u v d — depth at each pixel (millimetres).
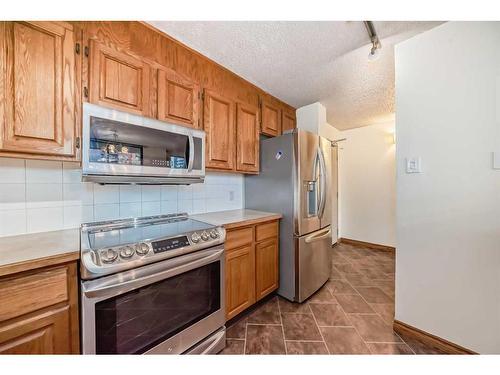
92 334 911
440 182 1370
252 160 2148
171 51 1502
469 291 1270
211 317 1382
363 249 3746
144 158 1297
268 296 2074
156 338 1121
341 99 2611
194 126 1612
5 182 1167
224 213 2121
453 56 1309
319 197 2266
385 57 1750
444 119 1348
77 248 952
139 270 1026
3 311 761
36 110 974
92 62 1138
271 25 1388
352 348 1424
